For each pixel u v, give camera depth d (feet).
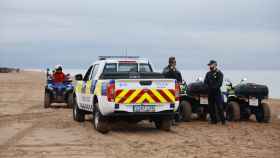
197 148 37.37
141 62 51.08
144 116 45.83
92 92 48.70
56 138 42.37
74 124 53.67
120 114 44.06
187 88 57.57
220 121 57.67
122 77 46.24
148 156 33.86
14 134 44.83
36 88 133.08
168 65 55.67
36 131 47.14
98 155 34.14
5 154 34.32
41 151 35.63
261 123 56.34
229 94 59.36
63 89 76.48
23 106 78.07
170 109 45.19
